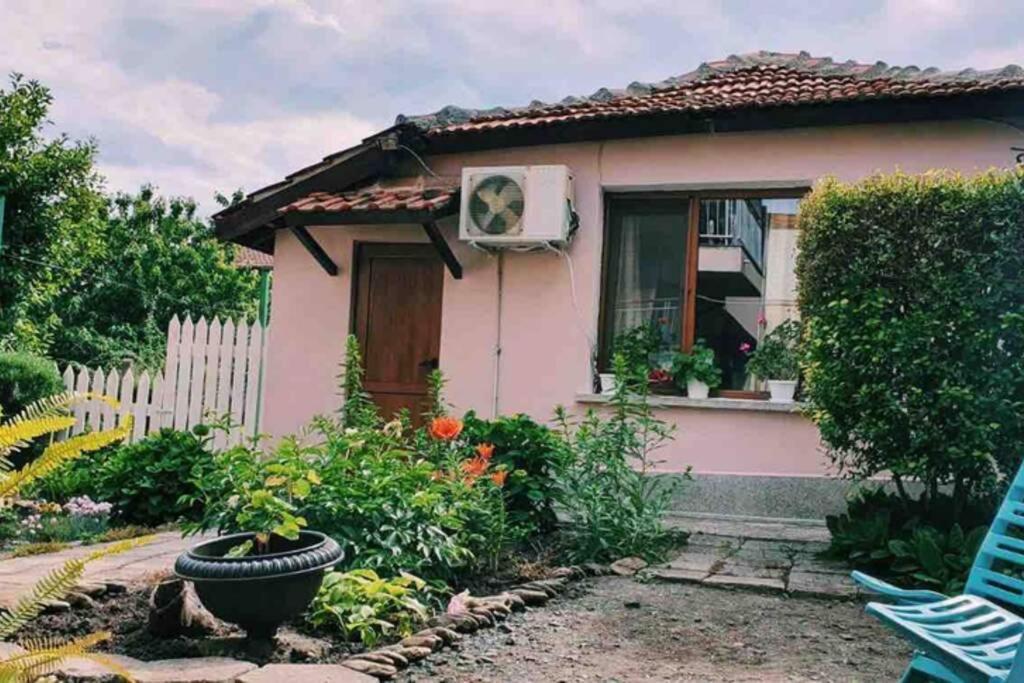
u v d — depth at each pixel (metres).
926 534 5.00
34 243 11.59
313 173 8.46
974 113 6.76
